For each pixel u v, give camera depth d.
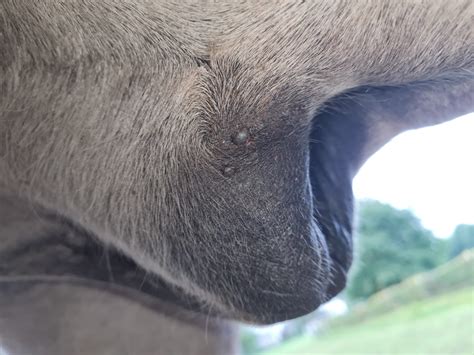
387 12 0.11
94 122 0.12
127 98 0.12
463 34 0.11
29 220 0.15
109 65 0.12
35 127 0.13
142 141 0.12
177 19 0.12
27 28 0.12
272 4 0.11
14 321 0.19
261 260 0.13
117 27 0.12
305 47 0.11
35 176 0.14
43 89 0.12
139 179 0.13
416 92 0.12
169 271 0.14
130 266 0.16
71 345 0.19
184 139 0.12
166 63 0.12
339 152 0.14
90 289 0.18
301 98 0.12
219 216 0.12
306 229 0.13
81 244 0.16
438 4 0.11
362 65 0.12
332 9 0.11
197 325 0.19
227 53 0.12
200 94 0.12
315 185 0.14
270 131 0.12
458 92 0.12
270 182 0.12
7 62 0.12
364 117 0.13
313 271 0.13
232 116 0.12
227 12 0.11
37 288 0.18
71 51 0.12
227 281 0.13
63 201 0.14
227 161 0.12
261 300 0.13
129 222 0.13
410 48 0.11
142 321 0.19
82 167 0.13
